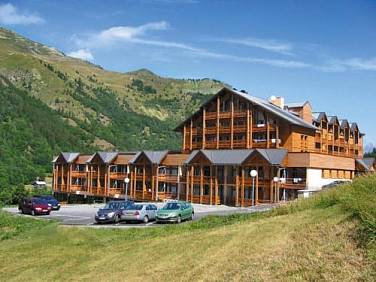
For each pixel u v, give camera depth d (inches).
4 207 2283.5
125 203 1489.9
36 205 1734.7
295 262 521.7
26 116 5802.2
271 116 2519.7
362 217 568.4
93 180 3262.8
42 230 1190.9
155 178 2797.7
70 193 3400.6
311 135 2623.0
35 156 4877.0
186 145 2970.0
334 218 664.4
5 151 4569.4
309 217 731.4
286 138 2474.2
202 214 1615.4
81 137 6387.8
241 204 2364.7
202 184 2561.5
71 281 677.9
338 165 2454.5
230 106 2741.1
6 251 942.4
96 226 1285.7
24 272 769.6
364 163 2701.8
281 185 2262.6
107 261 746.8
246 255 600.1
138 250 772.6
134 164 2930.6
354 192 725.3
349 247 522.9
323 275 464.1
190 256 661.3
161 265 652.1
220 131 2765.7
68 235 1071.6
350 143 3523.6
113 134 7303.2
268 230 705.0
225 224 984.9
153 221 1449.3
